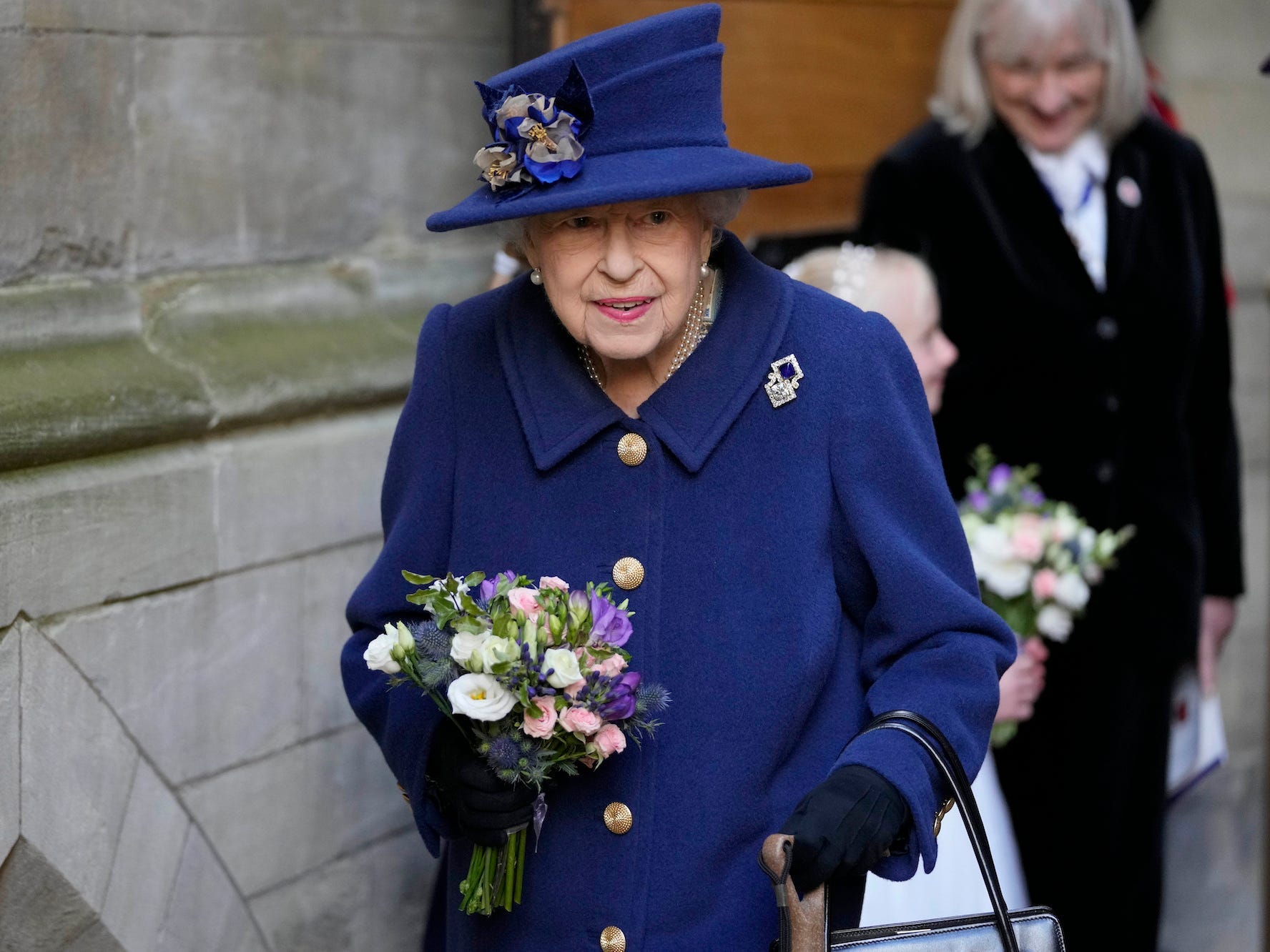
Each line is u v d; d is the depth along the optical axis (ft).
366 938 15.88
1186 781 19.06
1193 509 17.60
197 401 13.39
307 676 14.79
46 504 12.00
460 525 10.29
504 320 10.48
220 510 13.64
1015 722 15.55
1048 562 15.31
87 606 12.44
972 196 17.38
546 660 8.68
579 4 16.90
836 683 10.23
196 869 13.78
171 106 13.84
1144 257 17.34
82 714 12.43
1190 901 23.59
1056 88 16.90
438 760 9.84
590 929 9.80
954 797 9.70
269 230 14.98
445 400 10.50
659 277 9.28
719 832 9.72
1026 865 17.70
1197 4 22.79
